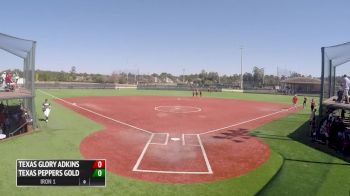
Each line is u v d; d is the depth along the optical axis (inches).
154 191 436.8
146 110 1362.0
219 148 689.6
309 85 3075.8
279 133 872.3
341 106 698.2
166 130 893.2
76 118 1068.5
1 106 887.7
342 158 617.0
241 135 840.3
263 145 721.6
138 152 641.0
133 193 426.6
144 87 3299.7
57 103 1534.2
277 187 459.2
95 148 660.7
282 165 567.2
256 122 1083.9
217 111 1397.6
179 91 3065.9
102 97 2025.1
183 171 527.8
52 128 861.2
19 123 800.3
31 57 793.6
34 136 749.3
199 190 444.8
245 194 432.1
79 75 5073.8
